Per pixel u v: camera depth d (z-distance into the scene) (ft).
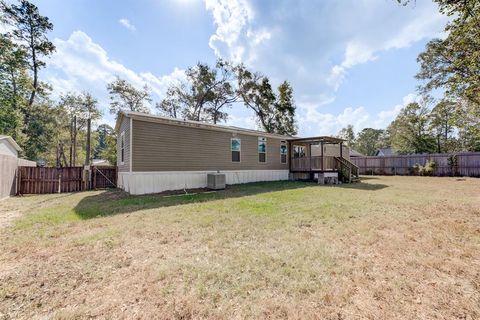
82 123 87.20
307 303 6.61
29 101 68.59
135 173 28.94
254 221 15.44
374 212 17.94
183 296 6.99
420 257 9.80
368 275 8.24
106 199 25.68
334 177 43.98
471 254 10.11
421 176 60.75
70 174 36.70
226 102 88.79
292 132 95.61
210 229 13.79
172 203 22.27
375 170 72.33
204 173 36.17
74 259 9.71
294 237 12.25
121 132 37.42
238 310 6.33
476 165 55.31
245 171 43.06
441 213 17.57
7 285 7.67
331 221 15.42
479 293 7.13
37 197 28.89
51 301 6.84
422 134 87.35
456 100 18.85
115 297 7.01
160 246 11.16
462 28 14.78
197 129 35.60
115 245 11.29
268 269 8.68
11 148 50.37
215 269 8.68
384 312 6.20
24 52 59.77
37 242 11.78
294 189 32.83
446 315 6.08
